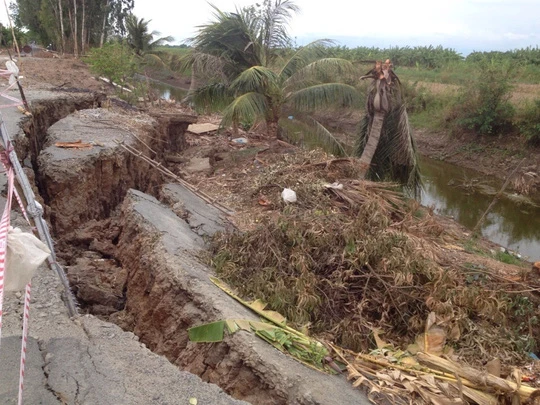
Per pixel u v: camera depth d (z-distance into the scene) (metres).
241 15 14.22
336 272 6.90
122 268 7.83
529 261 12.63
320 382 4.80
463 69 32.44
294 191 9.85
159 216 8.16
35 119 11.42
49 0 35.34
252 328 5.34
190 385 4.10
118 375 4.02
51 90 14.82
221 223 9.03
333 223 7.73
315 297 6.29
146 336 6.39
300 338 5.37
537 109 21.34
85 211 8.85
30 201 4.88
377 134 12.52
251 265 6.99
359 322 6.40
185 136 16.16
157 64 33.88
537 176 19.44
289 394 4.62
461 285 7.37
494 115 22.62
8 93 12.74
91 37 37.94
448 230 12.10
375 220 8.08
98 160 9.28
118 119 12.63
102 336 4.55
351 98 13.40
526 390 5.19
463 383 5.29
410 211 10.40
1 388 3.63
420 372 5.37
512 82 24.62
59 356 4.10
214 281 6.43
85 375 3.93
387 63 12.46
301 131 15.01
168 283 6.31
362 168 11.40
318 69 13.30
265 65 14.77
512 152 21.75
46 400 3.59
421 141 25.72
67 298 5.06
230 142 15.84
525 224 15.94
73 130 10.80
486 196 18.48
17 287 2.73
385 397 4.91
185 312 5.85
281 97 14.05
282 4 14.45
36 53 31.66
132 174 10.30
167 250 6.88
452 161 23.41
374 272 6.90
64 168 8.64
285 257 7.07
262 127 17.66
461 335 6.28
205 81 16.06
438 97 27.45
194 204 9.65
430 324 6.20
